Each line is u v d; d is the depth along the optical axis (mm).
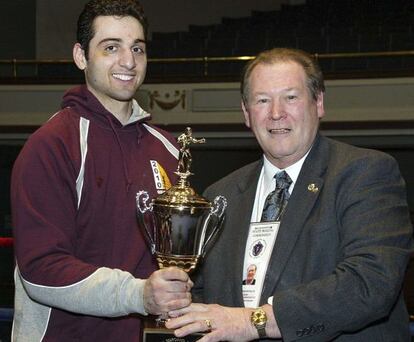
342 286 2078
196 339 2150
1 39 12695
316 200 2277
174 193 2232
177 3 14336
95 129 2412
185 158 2293
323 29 11672
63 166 2295
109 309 2127
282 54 2338
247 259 2320
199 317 2098
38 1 12969
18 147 11234
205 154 11477
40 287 2193
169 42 12109
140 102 10859
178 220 2205
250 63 2389
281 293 2119
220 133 10711
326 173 2314
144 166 2471
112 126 2434
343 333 2201
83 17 2400
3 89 11102
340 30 11516
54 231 2230
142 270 2387
